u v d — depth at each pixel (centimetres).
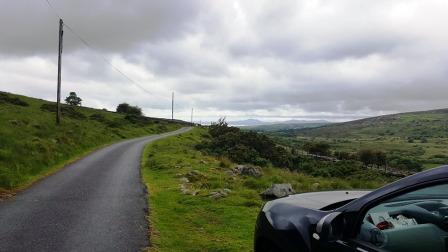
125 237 902
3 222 1002
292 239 422
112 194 1461
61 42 4300
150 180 1903
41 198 1334
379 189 351
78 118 6894
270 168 3822
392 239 336
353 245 353
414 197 358
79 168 2220
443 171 300
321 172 4453
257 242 499
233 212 1175
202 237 923
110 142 4691
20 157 1912
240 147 4366
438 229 331
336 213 384
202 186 1727
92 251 797
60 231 934
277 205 489
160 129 9419
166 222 1063
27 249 798
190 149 4538
